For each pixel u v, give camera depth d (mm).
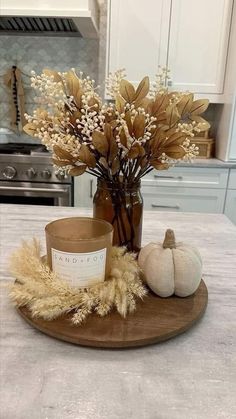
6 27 2385
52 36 2545
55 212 1194
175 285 617
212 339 542
